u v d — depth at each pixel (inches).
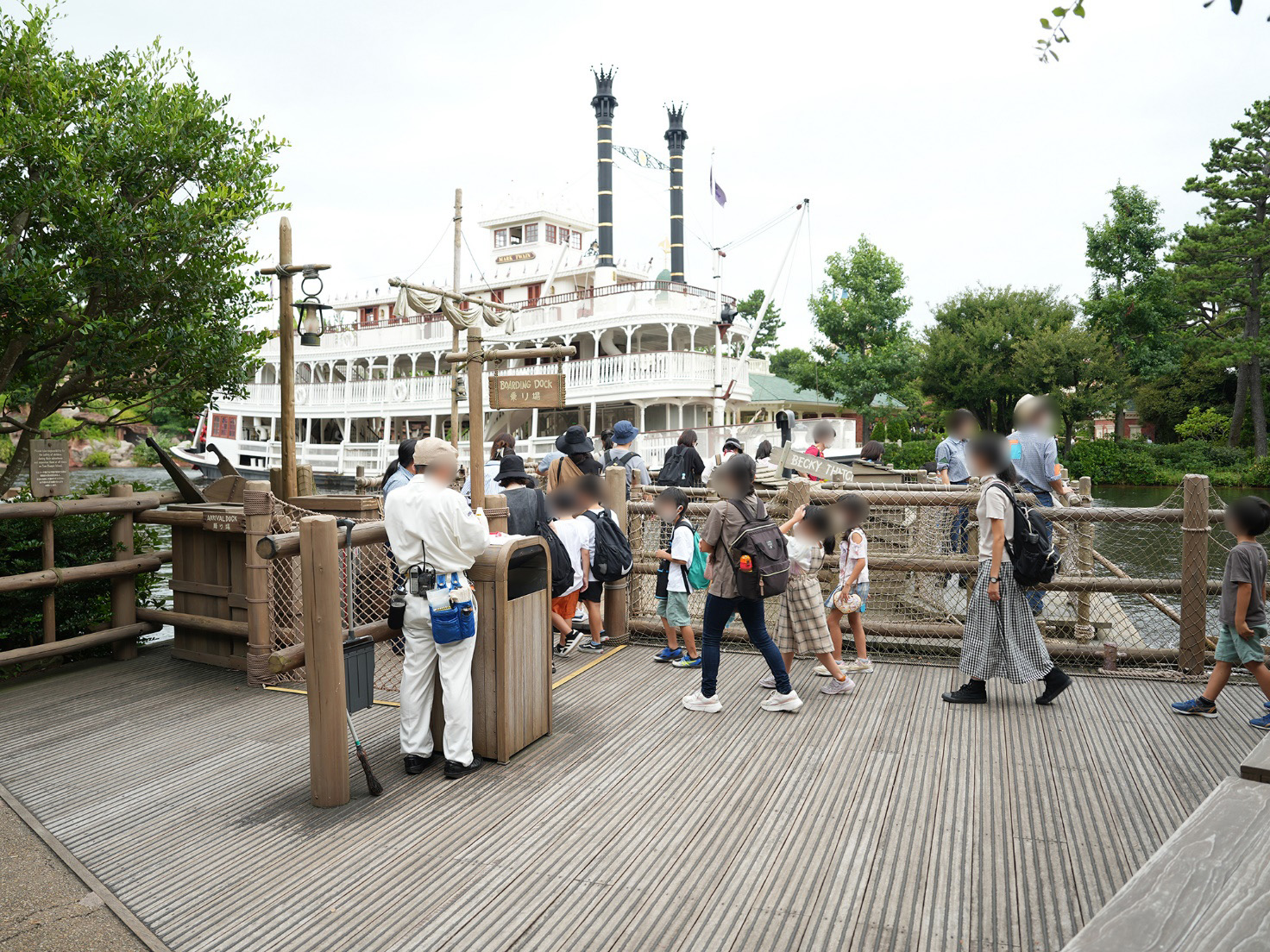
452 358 221.8
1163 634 335.6
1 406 276.5
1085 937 59.7
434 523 161.5
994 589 201.8
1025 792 156.6
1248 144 1566.2
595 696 221.5
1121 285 1633.9
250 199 282.8
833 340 1534.2
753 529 196.5
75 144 241.3
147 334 262.2
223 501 296.5
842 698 216.5
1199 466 1523.1
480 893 123.9
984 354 1517.0
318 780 154.8
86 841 143.0
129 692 228.7
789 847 137.1
